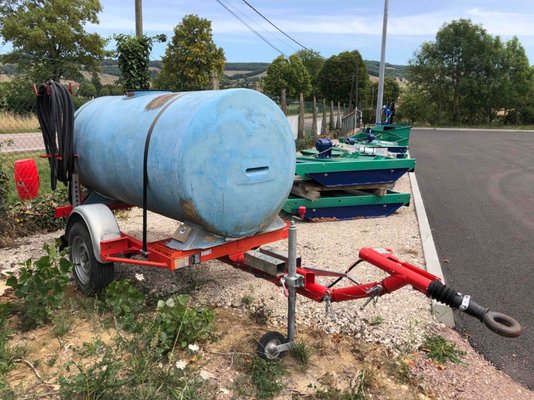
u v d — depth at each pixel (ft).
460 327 13.51
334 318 13.30
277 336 10.94
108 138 14.08
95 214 13.78
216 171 11.60
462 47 175.73
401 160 24.85
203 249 12.33
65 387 9.27
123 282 13.07
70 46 119.14
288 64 222.07
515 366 11.68
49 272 12.62
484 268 18.33
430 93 187.42
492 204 30.35
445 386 10.65
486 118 182.80
